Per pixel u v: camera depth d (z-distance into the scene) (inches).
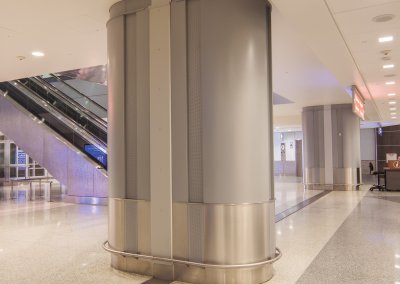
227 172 166.7
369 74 378.3
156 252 178.1
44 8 210.4
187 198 172.4
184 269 172.1
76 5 205.2
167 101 177.0
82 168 475.2
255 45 173.8
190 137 173.0
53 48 290.0
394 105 631.2
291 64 370.3
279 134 1337.4
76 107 577.3
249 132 170.1
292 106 684.1
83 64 340.5
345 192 617.3
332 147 662.5
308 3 204.5
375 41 271.1
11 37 263.1
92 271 189.3
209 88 168.9
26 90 560.4
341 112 658.2
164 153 177.2
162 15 179.2
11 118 541.0
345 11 215.3
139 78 186.2
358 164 659.4
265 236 173.5
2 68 354.0
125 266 188.2
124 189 189.5
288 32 277.4
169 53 177.2
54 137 499.8
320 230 292.0
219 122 167.6
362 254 219.0
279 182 880.3
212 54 168.9
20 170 867.4
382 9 214.2
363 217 354.6
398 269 188.5
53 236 274.2
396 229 294.8
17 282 173.3
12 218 355.6
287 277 177.2
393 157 1181.1
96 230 296.7
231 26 168.7
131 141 189.6
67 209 418.0
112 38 197.9
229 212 165.9
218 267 161.9
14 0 199.6
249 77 170.9
